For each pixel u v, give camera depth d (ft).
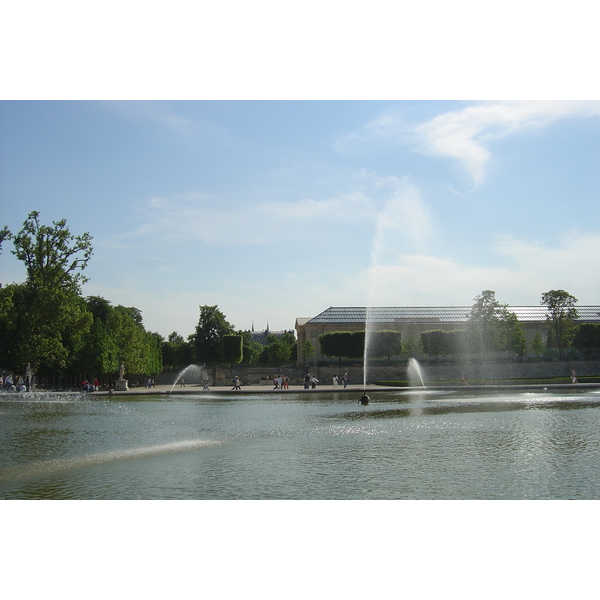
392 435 72.54
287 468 50.83
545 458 54.75
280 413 107.96
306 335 353.92
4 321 184.65
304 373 276.82
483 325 266.98
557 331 291.58
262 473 48.65
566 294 291.99
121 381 212.64
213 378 282.36
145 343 282.36
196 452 60.08
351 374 270.26
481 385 199.93
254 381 283.18
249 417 100.17
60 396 173.47
